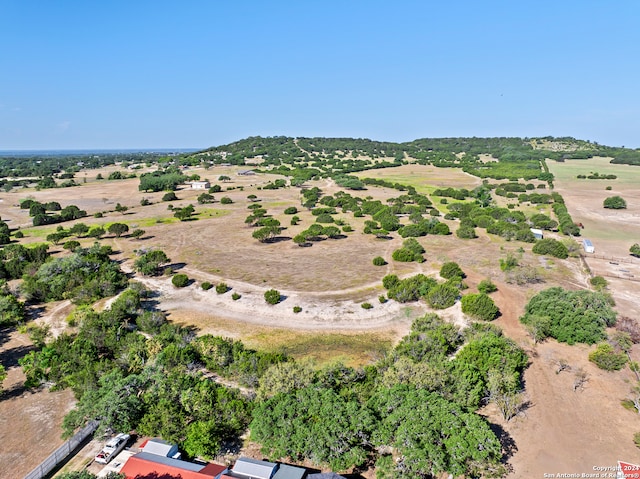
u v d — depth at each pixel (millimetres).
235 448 26750
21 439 28234
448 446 22672
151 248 75000
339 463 23500
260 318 46938
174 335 38688
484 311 45156
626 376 35000
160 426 26719
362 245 78375
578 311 42094
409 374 29688
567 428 28625
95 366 33406
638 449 26750
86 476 20297
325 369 31844
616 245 79500
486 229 89500
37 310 49500
